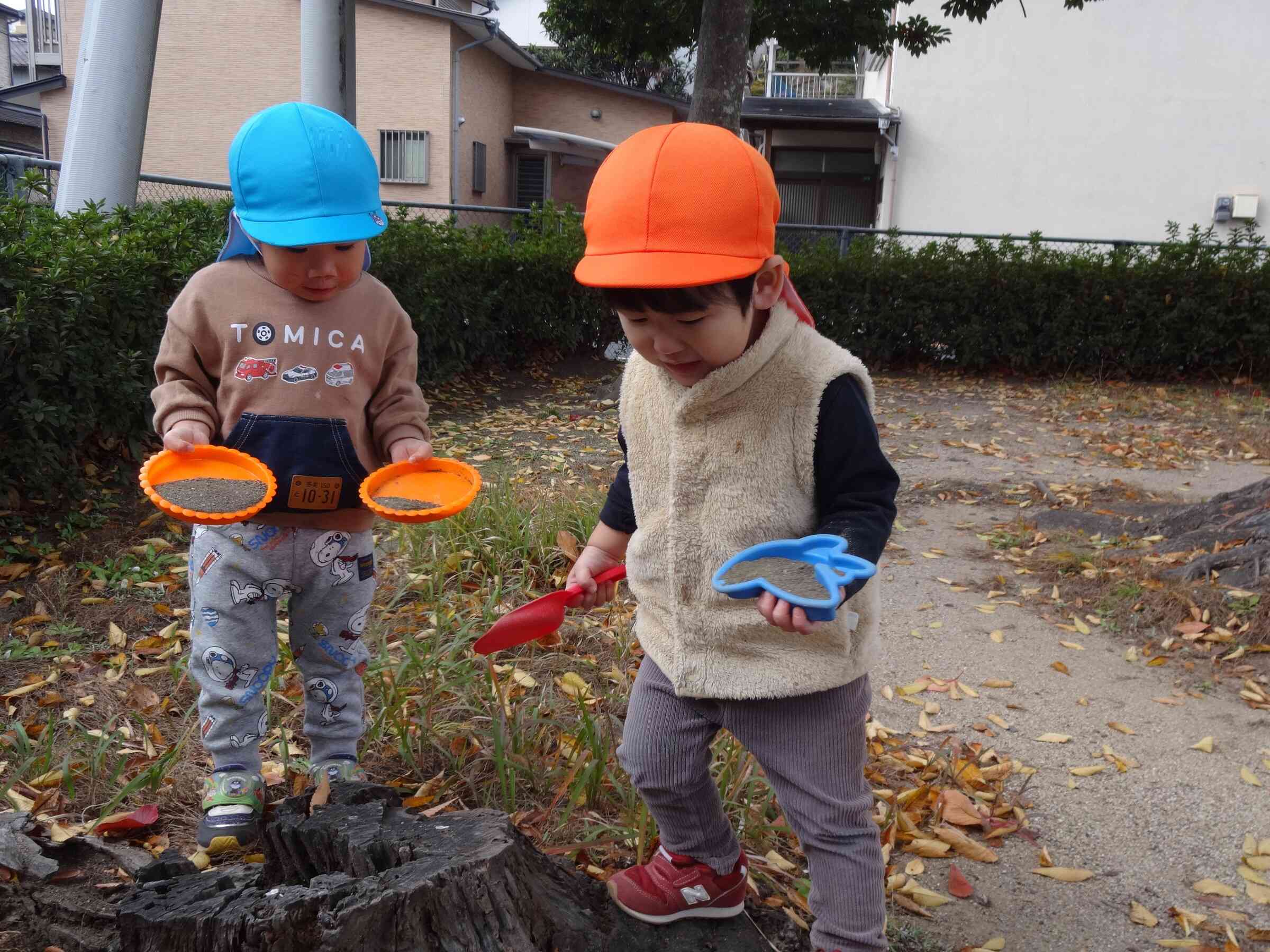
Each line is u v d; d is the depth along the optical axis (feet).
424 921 5.10
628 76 101.40
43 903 6.34
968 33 55.88
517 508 15.56
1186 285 35.73
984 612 13.91
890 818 8.62
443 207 35.88
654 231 4.87
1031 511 19.10
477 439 23.97
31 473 15.08
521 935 5.38
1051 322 36.86
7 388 14.76
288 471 7.30
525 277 33.63
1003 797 9.27
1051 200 57.00
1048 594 14.56
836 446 5.48
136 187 19.36
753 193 4.99
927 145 57.31
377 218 7.14
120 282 16.20
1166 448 25.09
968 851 8.37
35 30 87.71
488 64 71.56
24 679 10.69
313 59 21.17
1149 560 15.11
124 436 17.34
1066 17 55.06
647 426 5.99
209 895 5.48
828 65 36.91
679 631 5.85
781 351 5.43
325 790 6.38
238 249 7.46
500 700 9.32
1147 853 8.47
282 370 7.27
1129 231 56.70
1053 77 55.77
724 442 5.60
